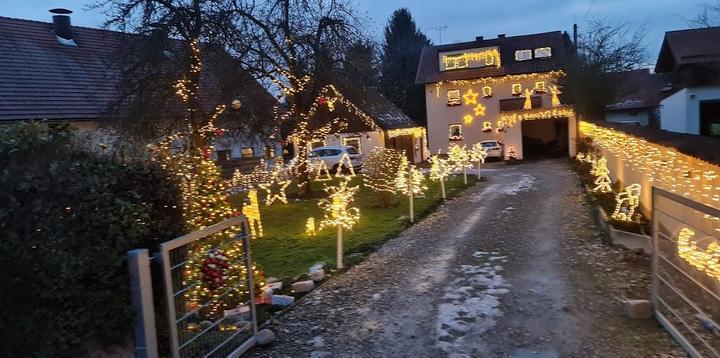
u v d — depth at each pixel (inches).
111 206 143.6
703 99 761.0
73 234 133.6
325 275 287.7
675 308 193.9
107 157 152.5
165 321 162.1
